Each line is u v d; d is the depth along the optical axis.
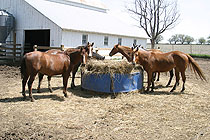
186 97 8.02
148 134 4.75
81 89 8.59
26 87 8.68
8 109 5.99
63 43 15.88
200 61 27.78
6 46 19.22
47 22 16.45
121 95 7.81
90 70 8.19
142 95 8.12
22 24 18.20
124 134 4.71
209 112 6.38
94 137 4.51
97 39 19.73
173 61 8.47
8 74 11.59
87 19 21.66
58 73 7.17
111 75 7.66
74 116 5.67
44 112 5.87
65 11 20.94
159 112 6.24
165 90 9.13
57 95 7.65
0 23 17.78
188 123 5.46
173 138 4.59
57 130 4.77
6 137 4.38
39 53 6.68
